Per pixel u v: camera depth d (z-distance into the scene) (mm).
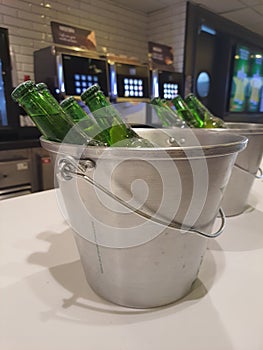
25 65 2355
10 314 346
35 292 388
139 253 324
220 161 312
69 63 1814
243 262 461
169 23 3035
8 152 1667
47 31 2447
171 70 2648
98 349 296
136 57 3193
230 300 370
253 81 3527
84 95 407
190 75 2611
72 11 2596
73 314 346
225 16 3254
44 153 1812
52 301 369
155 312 349
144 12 3160
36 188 1805
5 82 1683
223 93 3082
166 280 345
